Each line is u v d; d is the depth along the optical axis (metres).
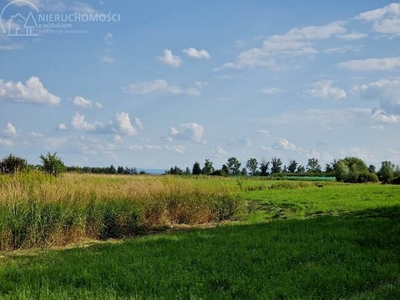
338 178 71.81
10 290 7.40
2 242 12.58
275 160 104.69
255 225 15.91
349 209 21.39
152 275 8.05
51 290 7.27
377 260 9.39
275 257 9.59
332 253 10.11
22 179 17.98
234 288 7.30
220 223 19.12
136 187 19.81
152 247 11.41
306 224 15.37
